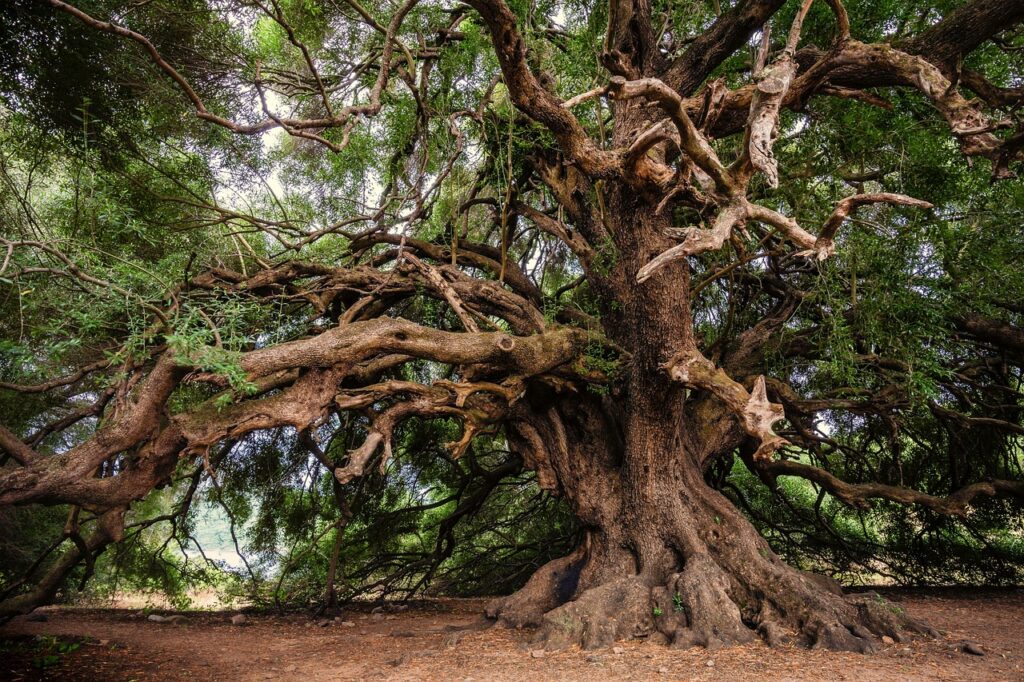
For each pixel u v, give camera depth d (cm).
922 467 1559
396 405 960
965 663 711
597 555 1069
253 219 1081
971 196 1027
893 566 1652
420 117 1109
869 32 1012
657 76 1027
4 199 946
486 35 1027
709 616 841
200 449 783
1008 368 1338
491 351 952
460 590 1869
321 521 1666
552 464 1132
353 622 1286
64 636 1050
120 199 967
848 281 1034
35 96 922
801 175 1014
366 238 1281
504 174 1180
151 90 975
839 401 1160
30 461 719
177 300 752
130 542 1573
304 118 1246
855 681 641
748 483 1792
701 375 871
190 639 1075
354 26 1169
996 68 992
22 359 655
